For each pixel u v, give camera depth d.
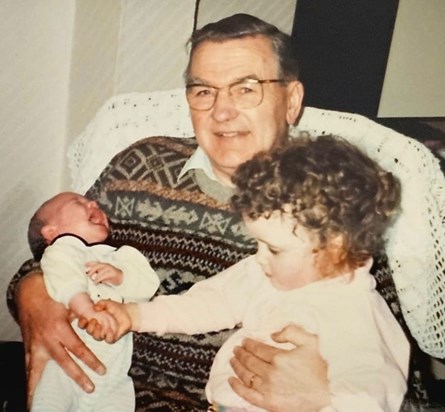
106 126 1.20
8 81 1.29
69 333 1.02
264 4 1.22
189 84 1.06
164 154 1.13
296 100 1.06
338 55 1.15
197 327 1.04
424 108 1.14
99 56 1.26
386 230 1.02
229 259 1.05
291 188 0.99
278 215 1.00
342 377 0.95
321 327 0.97
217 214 1.06
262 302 1.01
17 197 1.29
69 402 1.01
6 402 1.04
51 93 1.30
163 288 1.08
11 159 1.29
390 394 0.94
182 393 1.05
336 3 1.17
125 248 1.10
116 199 1.13
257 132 1.04
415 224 1.03
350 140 1.06
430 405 1.00
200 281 1.06
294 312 0.99
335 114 1.09
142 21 1.24
